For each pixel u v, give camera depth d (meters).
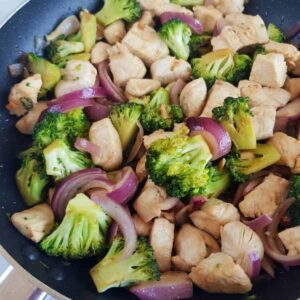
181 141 0.24
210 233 0.25
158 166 0.23
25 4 0.30
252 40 0.31
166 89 0.30
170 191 0.24
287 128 0.28
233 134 0.26
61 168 0.26
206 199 0.25
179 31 0.31
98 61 0.31
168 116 0.27
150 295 0.23
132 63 0.30
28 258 0.24
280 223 0.25
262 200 0.25
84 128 0.28
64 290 0.23
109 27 0.33
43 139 0.26
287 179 0.26
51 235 0.24
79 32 0.32
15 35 0.30
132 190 0.25
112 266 0.23
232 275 0.22
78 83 0.29
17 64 0.30
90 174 0.26
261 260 0.23
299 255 0.23
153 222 0.25
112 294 0.23
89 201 0.24
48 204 0.26
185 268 0.24
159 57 0.31
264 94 0.28
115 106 0.28
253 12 0.34
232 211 0.24
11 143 0.28
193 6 0.34
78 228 0.24
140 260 0.23
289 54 0.30
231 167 0.26
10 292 0.25
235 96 0.28
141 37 0.31
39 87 0.29
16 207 0.26
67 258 0.24
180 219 0.25
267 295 0.22
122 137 0.27
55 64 0.31
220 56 0.30
